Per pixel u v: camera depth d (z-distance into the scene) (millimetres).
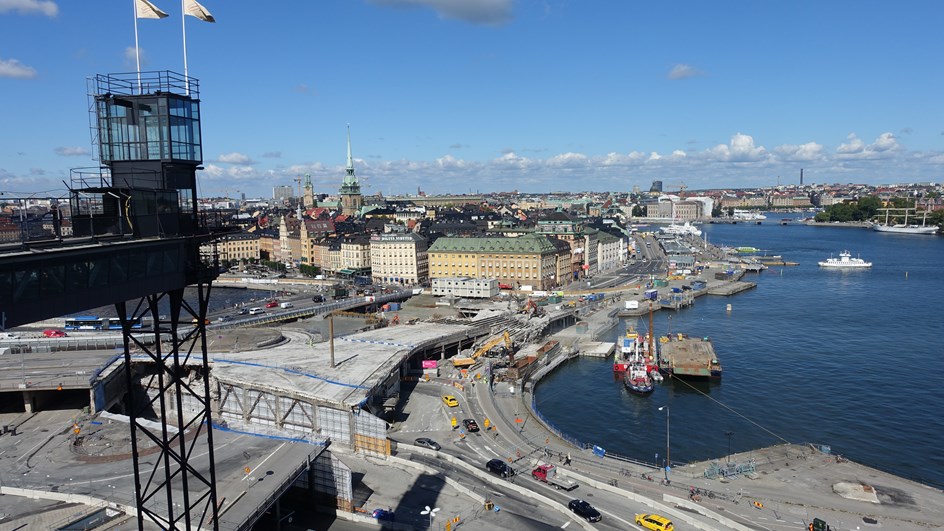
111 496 74250
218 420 107625
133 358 134375
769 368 165625
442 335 175000
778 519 79750
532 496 85125
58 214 39375
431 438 110812
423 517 79625
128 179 44938
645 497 83562
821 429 123875
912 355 174500
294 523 80188
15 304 33906
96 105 44812
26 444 96812
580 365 179375
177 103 45469
